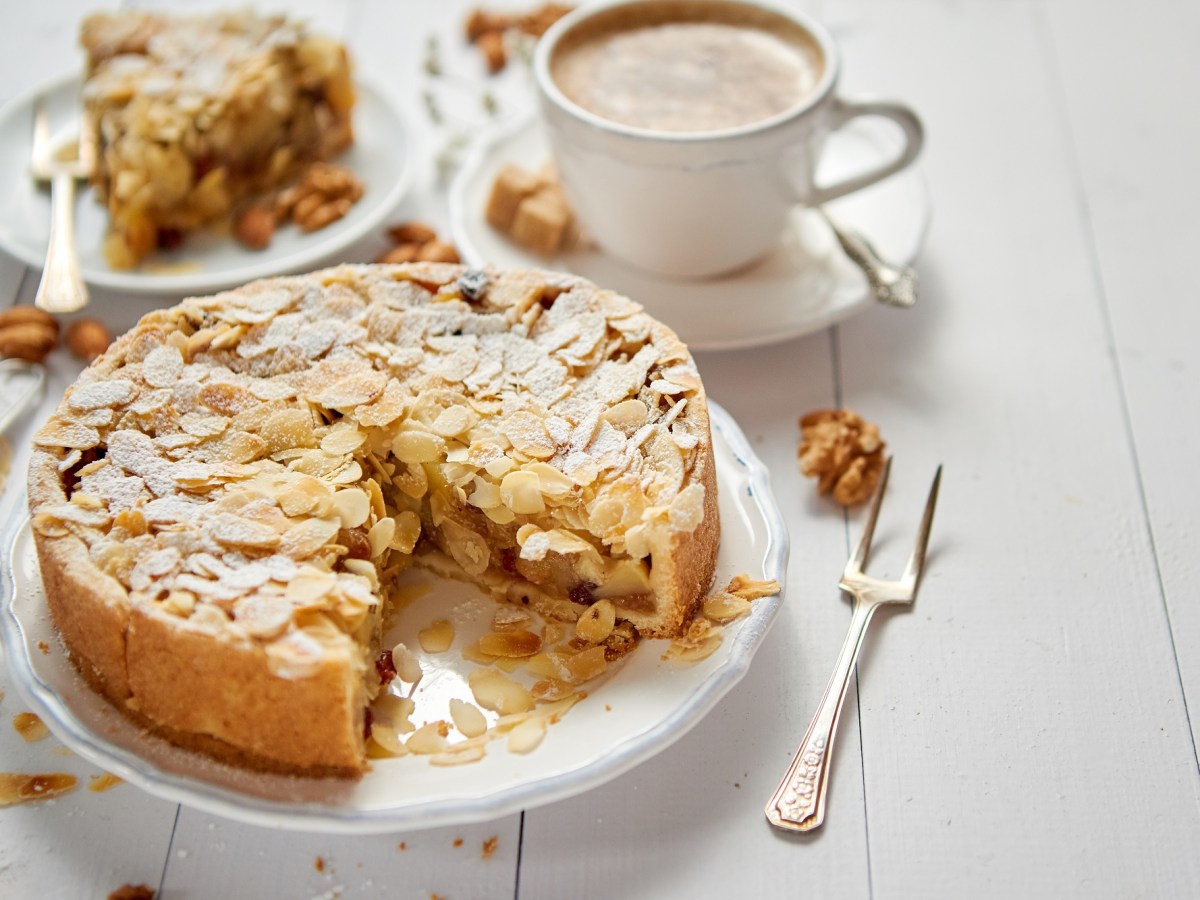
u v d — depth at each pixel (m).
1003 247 0.71
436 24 0.84
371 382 0.56
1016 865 0.50
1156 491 0.61
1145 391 0.65
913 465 0.62
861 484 0.60
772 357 0.66
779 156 0.63
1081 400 0.64
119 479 0.53
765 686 0.55
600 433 0.55
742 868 0.50
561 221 0.67
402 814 0.48
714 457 0.57
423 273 0.60
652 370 0.57
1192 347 0.66
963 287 0.69
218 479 0.53
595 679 0.53
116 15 0.73
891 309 0.68
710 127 0.64
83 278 0.65
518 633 0.55
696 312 0.65
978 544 0.59
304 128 0.72
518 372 0.57
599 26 0.69
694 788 0.52
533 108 0.78
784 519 0.59
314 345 0.57
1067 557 0.59
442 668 0.54
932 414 0.64
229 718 0.50
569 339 0.57
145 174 0.67
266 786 0.49
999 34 0.84
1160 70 0.81
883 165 0.66
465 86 0.80
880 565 0.58
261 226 0.68
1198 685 0.55
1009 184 0.74
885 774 0.52
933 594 0.57
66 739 0.50
